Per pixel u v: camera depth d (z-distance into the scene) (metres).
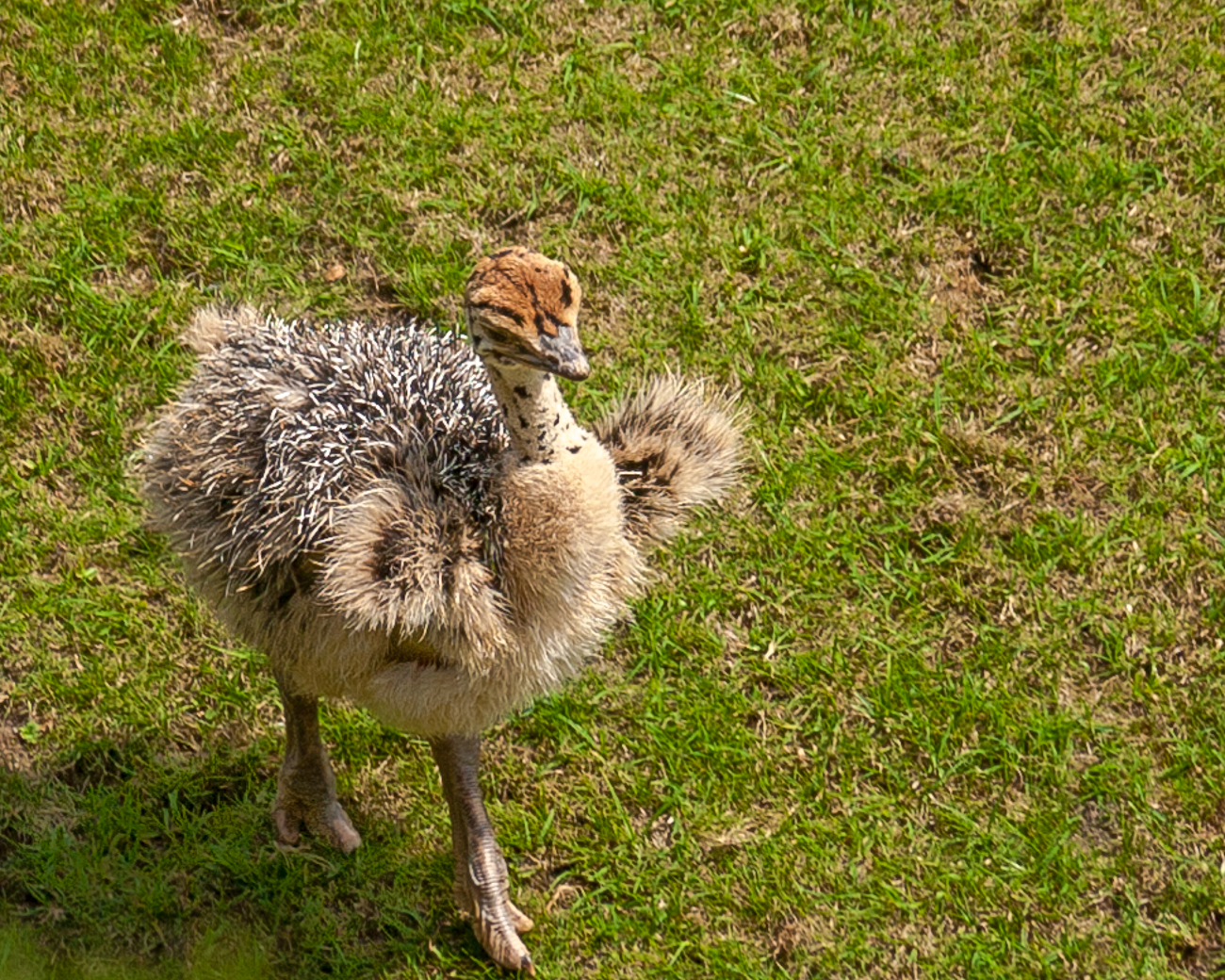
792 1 27.27
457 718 16.69
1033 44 26.83
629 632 21.30
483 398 17.17
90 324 23.30
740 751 20.25
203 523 16.62
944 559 21.92
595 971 18.73
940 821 19.91
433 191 25.14
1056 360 23.73
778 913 19.12
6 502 21.67
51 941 18.44
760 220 24.91
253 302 23.91
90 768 19.91
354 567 15.05
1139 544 22.00
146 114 25.58
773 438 22.91
